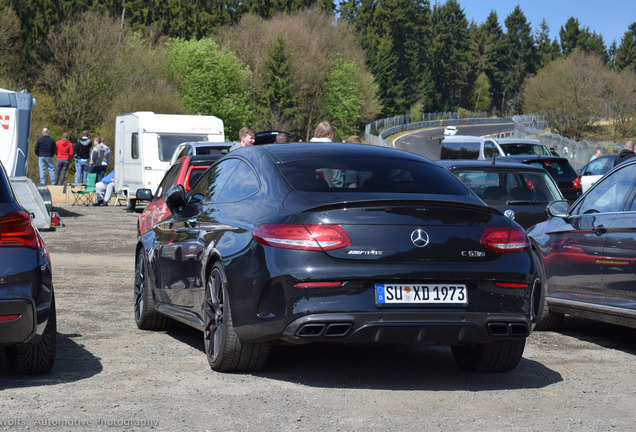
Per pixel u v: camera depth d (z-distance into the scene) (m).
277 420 4.36
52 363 5.43
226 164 6.45
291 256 4.96
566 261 7.45
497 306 5.14
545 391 5.19
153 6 92.31
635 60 154.25
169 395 4.89
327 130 10.80
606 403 4.89
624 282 6.71
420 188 5.58
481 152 25.41
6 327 4.93
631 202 6.90
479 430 4.21
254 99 82.25
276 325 4.98
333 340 4.98
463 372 5.76
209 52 71.50
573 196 16.86
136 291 7.70
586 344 7.12
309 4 108.06
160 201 9.16
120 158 26.34
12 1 67.31
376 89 100.62
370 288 4.95
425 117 129.12
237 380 5.32
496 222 5.27
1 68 61.19
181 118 24.64
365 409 4.62
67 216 22.28
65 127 55.41
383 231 5.00
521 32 163.62
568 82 87.56
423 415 4.50
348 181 5.52
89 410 4.52
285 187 5.41
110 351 6.32
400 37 132.25
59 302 8.85
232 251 5.34
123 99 51.66
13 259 5.00
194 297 6.08
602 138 88.56
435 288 5.04
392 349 6.57
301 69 82.44
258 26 86.62
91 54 55.59
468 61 159.62
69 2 77.19
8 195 5.16
